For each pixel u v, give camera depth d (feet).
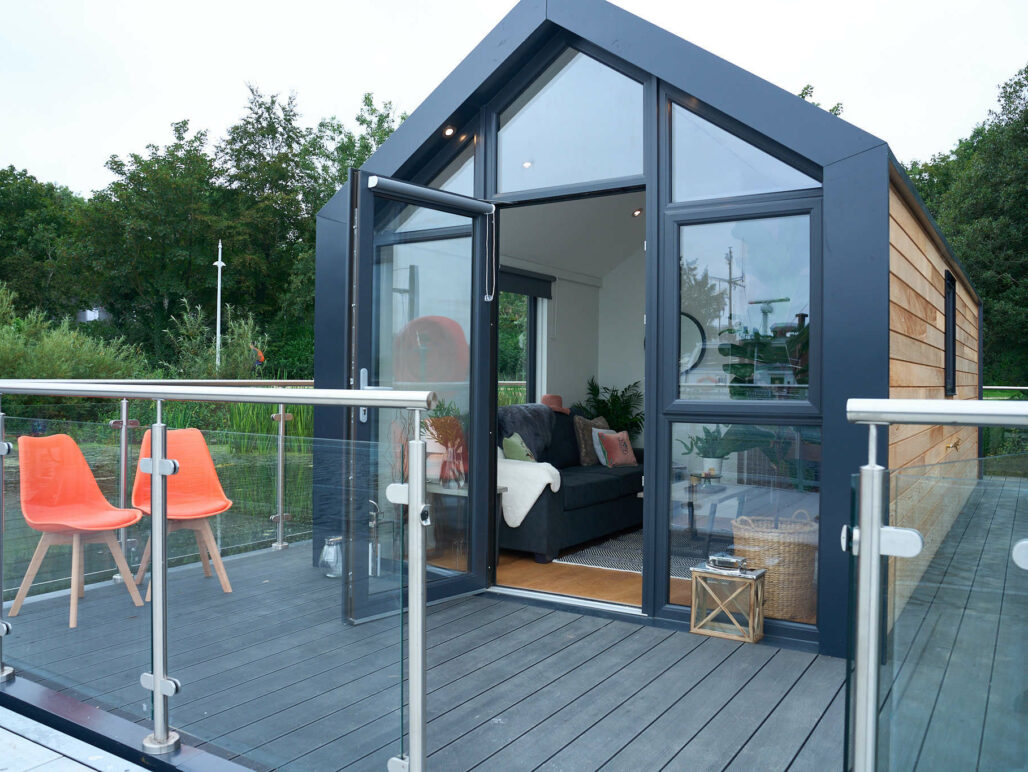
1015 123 78.95
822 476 10.39
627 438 21.62
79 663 7.97
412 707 5.79
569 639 10.85
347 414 11.76
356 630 6.10
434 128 13.37
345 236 13.62
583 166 12.66
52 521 8.25
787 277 10.91
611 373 25.77
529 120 13.17
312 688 6.30
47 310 89.10
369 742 6.02
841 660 10.07
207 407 9.29
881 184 9.95
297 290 86.63
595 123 12.54
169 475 7.13
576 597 12.73
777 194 10.90
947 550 4.23
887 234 9.94
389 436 12.17
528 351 23.21
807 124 10.39
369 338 11.78
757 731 7.87
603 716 8.22
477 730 7.86
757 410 11.02
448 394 13.05
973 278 77.20
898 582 4.22
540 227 20.65
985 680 4.21
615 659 10.02
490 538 13.62
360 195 11.67
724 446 11.30
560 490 16.17
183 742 7.13
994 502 4.21
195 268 89.61
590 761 7.21
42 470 8.34
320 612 6.27
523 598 12.92
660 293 11.74
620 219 22.15
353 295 11.71
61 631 8.16
